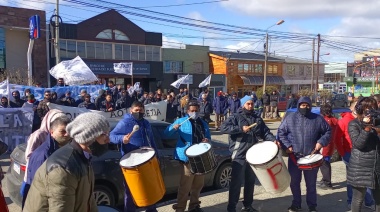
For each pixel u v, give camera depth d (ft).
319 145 16.44
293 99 66.59
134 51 118.01
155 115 44.70
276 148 15.10
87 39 107.24
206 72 152.05
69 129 8.42
